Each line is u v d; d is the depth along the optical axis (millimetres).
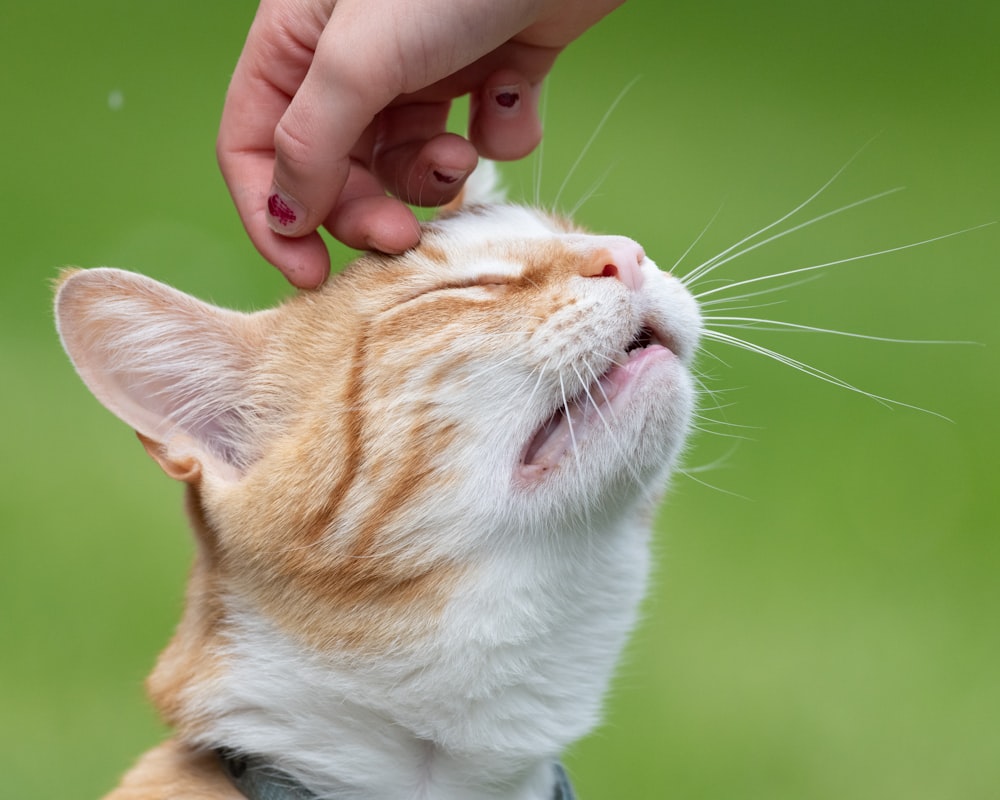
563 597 455
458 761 455
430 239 481
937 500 766
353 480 448
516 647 449
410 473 445
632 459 451
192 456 456
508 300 451
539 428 458
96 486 742
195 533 461
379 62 424
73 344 452
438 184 483
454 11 427
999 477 784
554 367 445
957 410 845
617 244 462
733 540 730
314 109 428
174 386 464
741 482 770
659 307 458
